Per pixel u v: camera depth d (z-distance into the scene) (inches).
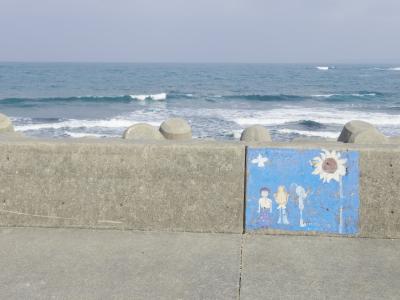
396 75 4057.6
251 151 133.2
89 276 106.3
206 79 3225.9
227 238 127.7
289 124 962.1
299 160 131.7
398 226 128.7
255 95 1681.8
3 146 136.3
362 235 128.6
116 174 134.9
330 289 101.3
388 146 132.8
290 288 101.7
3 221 135.5
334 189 130.3
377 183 129.9
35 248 120.7
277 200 131.0
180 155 134.2
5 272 107.8
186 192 133.6
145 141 140.3
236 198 132.3
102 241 125.5
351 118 1074.1
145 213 133.8
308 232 129.5
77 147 135.9
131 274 107.3
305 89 2249.0
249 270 109.5
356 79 3316.9
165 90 2116.1
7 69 4778.5
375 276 107.1
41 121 1007.6
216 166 133.5
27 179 136.1
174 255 117.3
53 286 101.7
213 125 924.6
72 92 1971.0
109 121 991.0
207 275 107.1
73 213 134.9
